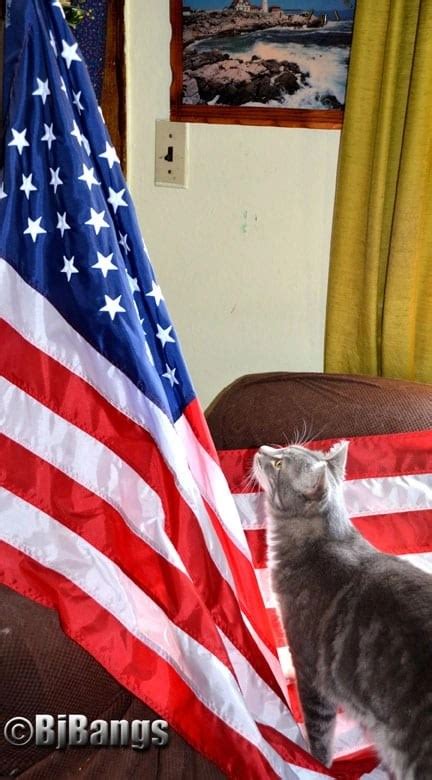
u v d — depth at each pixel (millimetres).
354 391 1824
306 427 1771
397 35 1743
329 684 1418
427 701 1245
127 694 1396
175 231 2160
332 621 1407
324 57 1913
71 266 1413
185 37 1989
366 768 1444
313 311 2115
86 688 1312
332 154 1986
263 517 1742
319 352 2145
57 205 1412
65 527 1393
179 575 1385
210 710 1351
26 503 1390
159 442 1407
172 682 1350
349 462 1733
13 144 1395
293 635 1477
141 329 1461
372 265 1867
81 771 1322
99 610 1350
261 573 1711
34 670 1256
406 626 1310
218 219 2115
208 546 1446
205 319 2209
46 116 1401
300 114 1967
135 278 1522
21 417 1408
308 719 1465
